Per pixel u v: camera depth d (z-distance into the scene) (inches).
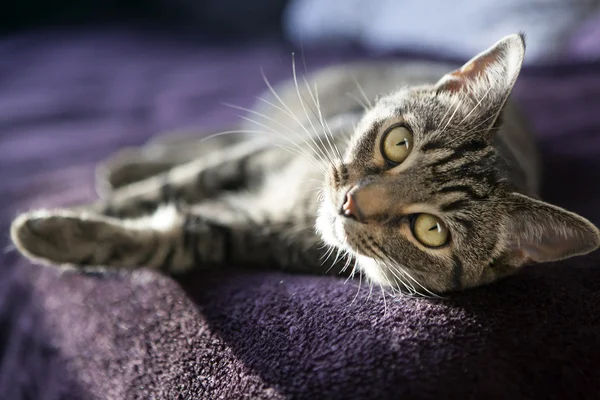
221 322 11.9
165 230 14.0
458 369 10.2
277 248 14.6
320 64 30.1
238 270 14.1
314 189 14.9
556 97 22.6
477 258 13.1
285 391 10.3
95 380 12.2
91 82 30.3
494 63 13.8
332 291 12.2
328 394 10.0
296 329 11.2
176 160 19.3
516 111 18.8
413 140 13.8
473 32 26.1
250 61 33.3
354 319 11.2
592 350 10.6
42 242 13.1
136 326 12.4
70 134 23.7
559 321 11.0
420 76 19.8
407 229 13.3
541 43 24.4
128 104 27.3
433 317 11.1
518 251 13.1
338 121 17.0
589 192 17.3
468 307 11.4
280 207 15.2
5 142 22.7
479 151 13.7
